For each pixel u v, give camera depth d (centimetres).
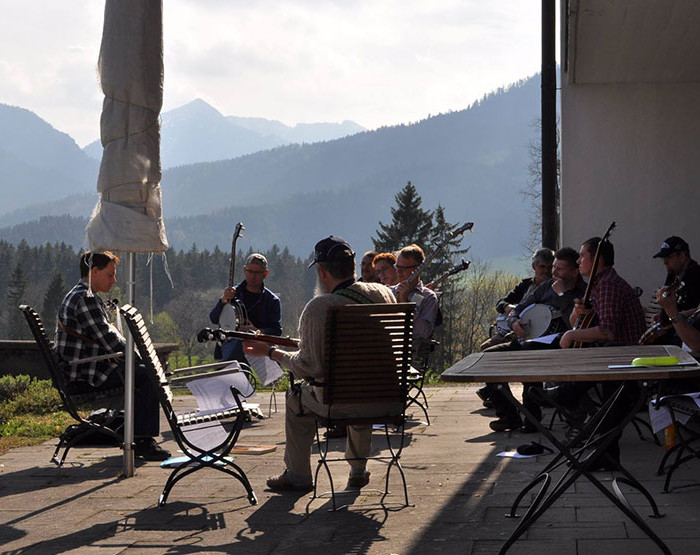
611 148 1060
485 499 470
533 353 459
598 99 1062
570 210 1070
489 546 378
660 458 562
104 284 658
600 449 370
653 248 1053
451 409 887
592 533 388
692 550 353
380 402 478
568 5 910
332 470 579
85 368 641
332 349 464
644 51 936
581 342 580
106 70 563
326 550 386
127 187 562
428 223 6656
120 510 483
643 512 421
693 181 1043
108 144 565
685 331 527
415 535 404
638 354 427
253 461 622
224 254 13738
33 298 11775
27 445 734
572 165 1069
